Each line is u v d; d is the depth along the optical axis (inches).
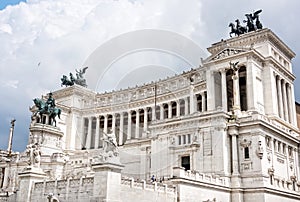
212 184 1920.5
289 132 2672.2
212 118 2268.7
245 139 2217.0
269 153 2253.9
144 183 1493.6
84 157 2608.3
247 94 2965.1
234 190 2084.2
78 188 1440.7
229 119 2292.1
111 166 1320.1
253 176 2107.5
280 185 2262.6
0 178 2797.7
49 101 3262.8
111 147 1364.4
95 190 1327.5
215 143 2210.9
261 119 2202.3
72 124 3329.2
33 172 1695.4
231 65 2920.8
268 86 3159.5
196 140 2281.0
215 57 3211.1
